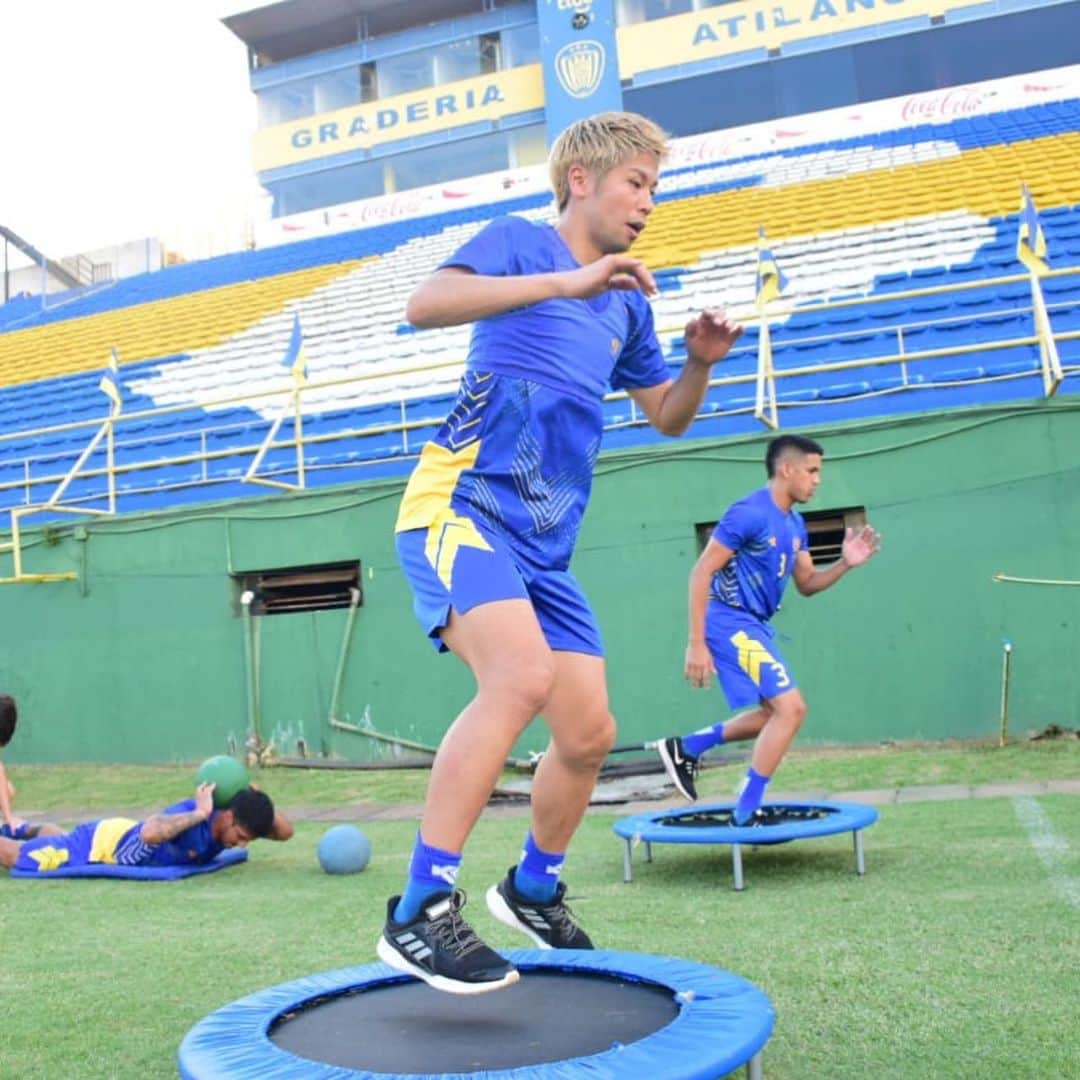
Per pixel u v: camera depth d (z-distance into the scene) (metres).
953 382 9.84
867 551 5.18
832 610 8.82
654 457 9.30
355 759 9.91
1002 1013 2.56
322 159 29.14
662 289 15.58
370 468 11.80
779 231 17.14
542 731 9.43
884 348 11.83
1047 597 8.42
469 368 2.49
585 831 6.45
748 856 5.13
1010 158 18.98
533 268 2.38
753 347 12.02
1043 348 8.70
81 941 3.84
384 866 5.53
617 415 11.09
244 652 10.34
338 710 10.00
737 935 3.50
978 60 24.34
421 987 2.50
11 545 11.04
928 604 8.66
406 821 7.43
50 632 10.99
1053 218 14.87
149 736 10.60
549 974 2.52
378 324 17.69
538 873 2.67
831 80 25.06
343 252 24.67
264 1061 1.98
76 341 21.95
